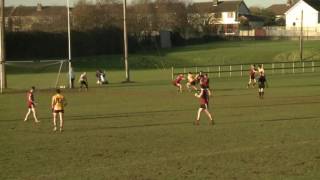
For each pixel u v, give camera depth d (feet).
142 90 449.06
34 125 252.83
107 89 463.42
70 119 272.92
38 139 210.59
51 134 223.51
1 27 474.90
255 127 234.99
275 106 318.65
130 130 230.68
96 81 565.53
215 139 204.33
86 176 145.79
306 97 369.50
